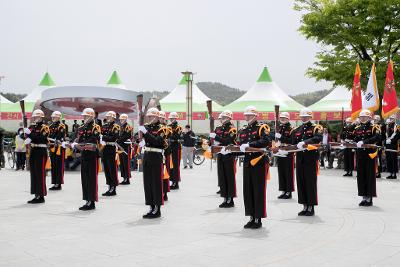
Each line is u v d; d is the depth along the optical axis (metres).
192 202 12.63
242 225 9.56
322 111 34.38
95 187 11.33
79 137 11.45
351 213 10.99
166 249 7.56
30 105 39.06
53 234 8.62
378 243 8.05
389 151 18.91
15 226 9.32
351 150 19.69
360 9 24.81
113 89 20.25
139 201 12.73
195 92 41.47
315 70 26.19
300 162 10.64
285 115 13.79
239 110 36.84
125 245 7.82
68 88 20.09
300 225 9.58
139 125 10.19
